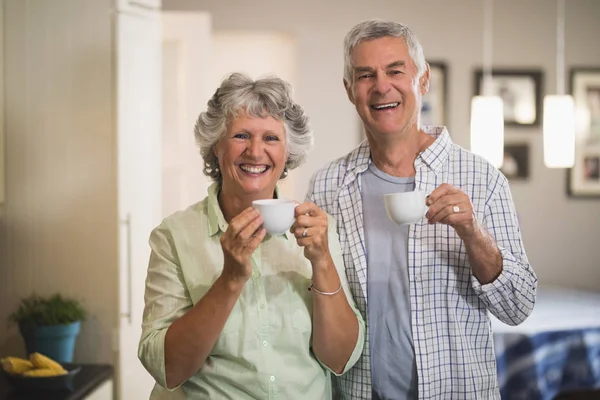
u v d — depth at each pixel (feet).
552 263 18.62
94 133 10.14
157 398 5.97
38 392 8.87
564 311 12.84
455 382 6.33
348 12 18.10
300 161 6.04
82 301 10.22
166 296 5.78
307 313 5.75
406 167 6.57
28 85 10.20
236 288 5.28
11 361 9.03
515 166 18.53
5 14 10.18
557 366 11.34
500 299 6.04
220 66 18.48
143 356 5.61
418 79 6.35
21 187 10.27
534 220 18.61
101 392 9.66
